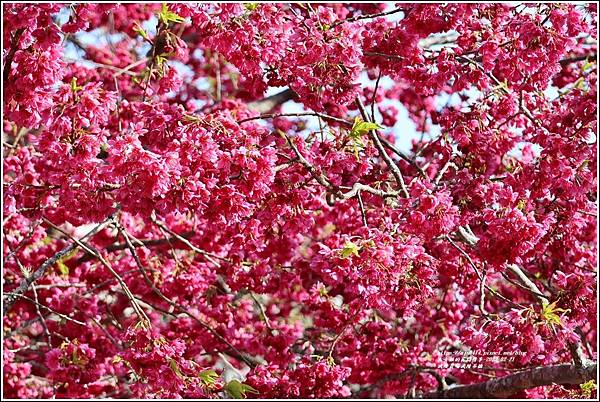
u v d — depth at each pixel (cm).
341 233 691
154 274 763
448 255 624
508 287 848
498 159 598
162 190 438
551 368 587
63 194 471
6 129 826
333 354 735
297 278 726
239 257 705
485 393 650
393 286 469
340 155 554
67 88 475
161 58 607
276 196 514
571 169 529
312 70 543
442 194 479
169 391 542
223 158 472
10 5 478
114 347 767
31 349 841
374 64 582
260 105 903
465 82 547
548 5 538
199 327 761
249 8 520
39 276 624
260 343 686
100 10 612
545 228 489
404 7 586
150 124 513
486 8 581
